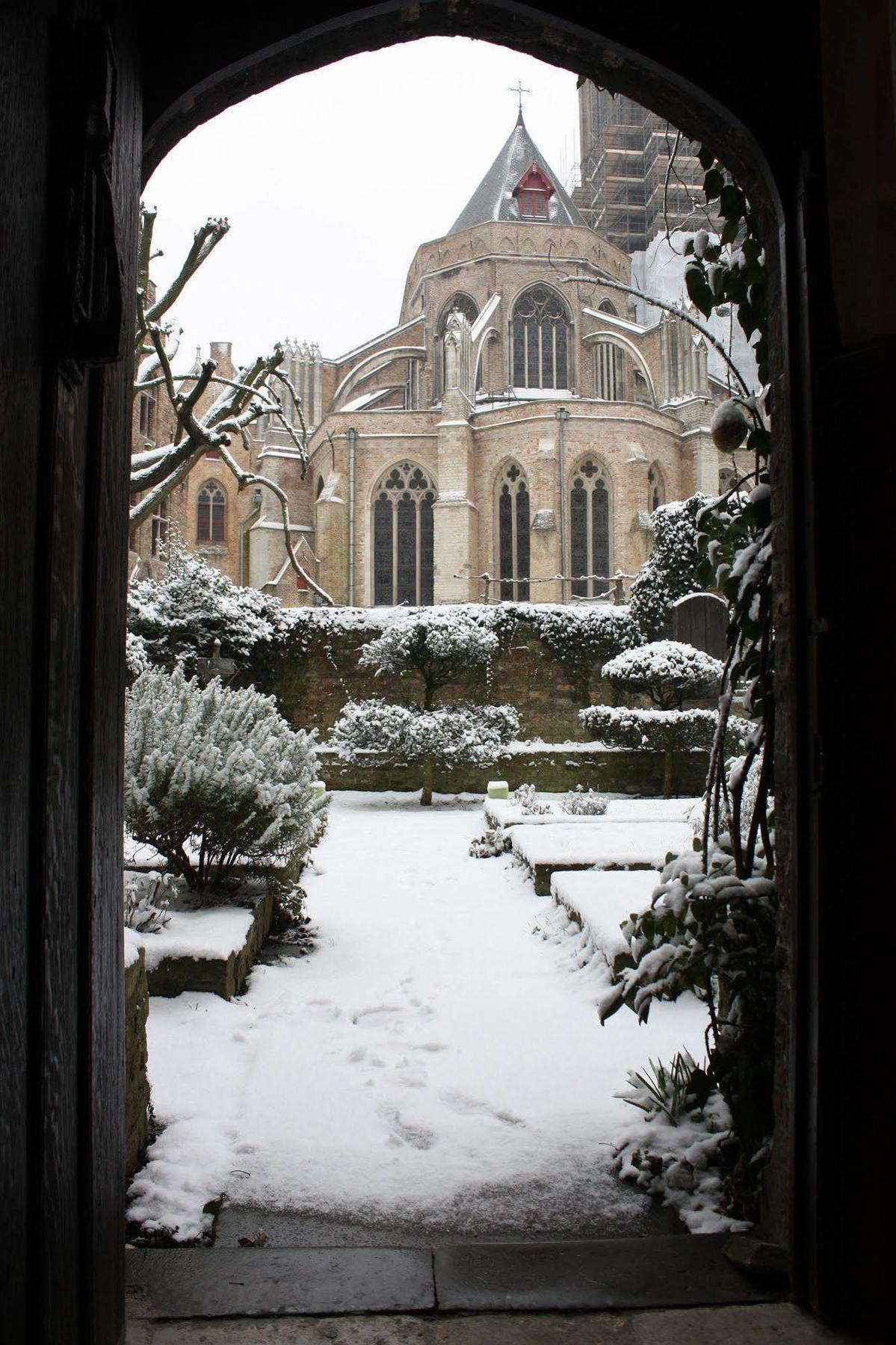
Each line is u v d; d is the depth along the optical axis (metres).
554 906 6.45
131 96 1.91
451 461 31.36
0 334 1.17
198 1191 2.80
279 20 2.23
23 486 1.28
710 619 16.52
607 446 31.16
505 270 36.66
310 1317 2.06
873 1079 2.09
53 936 1.40
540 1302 2.13
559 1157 3.06
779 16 2.34
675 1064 3.39
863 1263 2.05
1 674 1.19
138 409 25.55
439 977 5.11
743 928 2.68
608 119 48.91
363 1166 3.00
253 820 5.62
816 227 2.25
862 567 2.17
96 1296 1.63
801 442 2.28
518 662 17.08
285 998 4.71
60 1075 1.44
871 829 2.12
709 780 3.11
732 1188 2.72
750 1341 2.01
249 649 15.59
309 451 36.31
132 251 1.93
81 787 1.61
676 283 42.88
